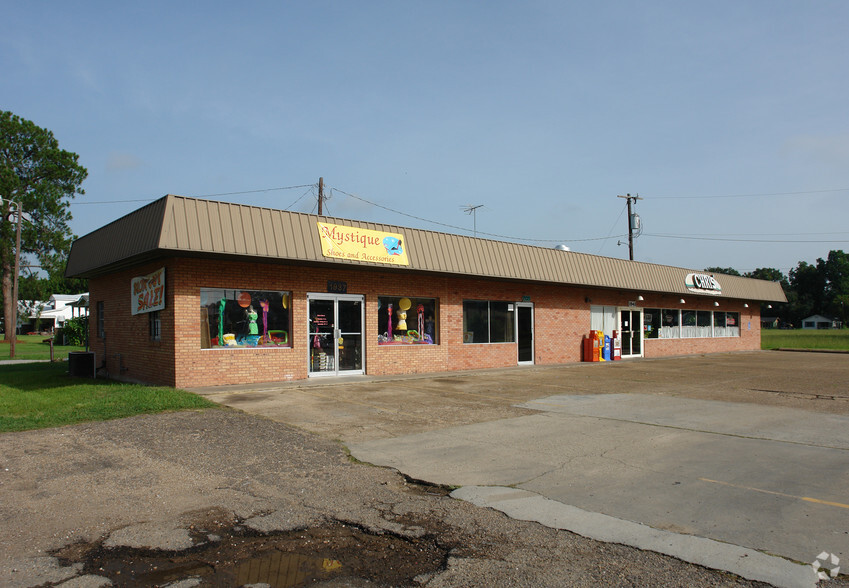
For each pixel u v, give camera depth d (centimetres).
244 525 539
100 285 1883
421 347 1891
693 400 1302
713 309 3428
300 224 1493
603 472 709
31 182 4528
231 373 1459
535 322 2316
